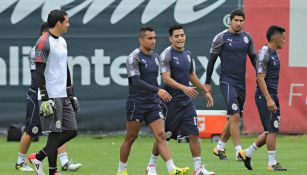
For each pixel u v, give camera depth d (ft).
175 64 113.09
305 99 183.21
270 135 124.77
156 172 123.03
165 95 105.60
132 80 107.86
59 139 107.76
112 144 174.09
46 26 122.31
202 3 184.55
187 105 112.47
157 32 185.47
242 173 121.60
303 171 124.67
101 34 187.21
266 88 123.34
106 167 131.85
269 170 125.59
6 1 187.93
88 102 188.14
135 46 186.91
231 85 139.85
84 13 187.21
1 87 188.65
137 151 159.43
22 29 188.34
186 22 185.16
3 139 187.11
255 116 183.73
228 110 139.74
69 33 187.42
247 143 174.40
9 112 188.65
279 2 182.29
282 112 184.24
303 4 181.98
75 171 125.29
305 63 182.50
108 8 186.91
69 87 110.22
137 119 109.50
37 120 124.47
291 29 182.29
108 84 187.83
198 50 184.75
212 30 184.44
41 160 111.04
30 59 123.24
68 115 109.50
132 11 186.39
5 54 188.55
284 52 183.01
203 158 145.79
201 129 177.99
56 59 105.70
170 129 113.91
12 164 136.56
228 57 139.95
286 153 154.40
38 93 116.37
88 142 178.70
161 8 185.47
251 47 141.28
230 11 183.93
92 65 187.83
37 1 187.83
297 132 184.44
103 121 188.55
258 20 182.80
